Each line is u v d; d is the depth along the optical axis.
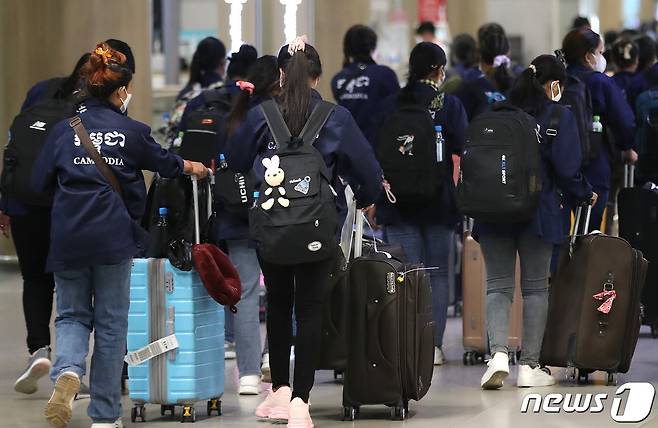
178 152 20.98
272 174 15.72
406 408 17.58
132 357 17.27
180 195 17.48
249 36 38.41
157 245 17.48
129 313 17.34
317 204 15.62
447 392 19.44
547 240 19.28
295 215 15.56
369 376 17.09
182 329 17.25
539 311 19.59
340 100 25.89
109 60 16.19
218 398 17.94
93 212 15.74
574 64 22.83
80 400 19.25
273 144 16.30
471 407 18.19
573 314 19.30
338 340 18.48
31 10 34.31
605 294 19.11
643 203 22.55
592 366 19.25
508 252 19.56
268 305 16.98
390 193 19.89
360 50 26.02
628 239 22.78
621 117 22.39
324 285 16.12
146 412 18.19
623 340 19.30
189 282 17.22
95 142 15.92
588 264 19.19
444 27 47.41
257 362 19.61
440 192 21.22
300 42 16.56
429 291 17.80
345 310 17.22
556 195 19.44
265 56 19.03
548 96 19.81
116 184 15.93
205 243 17.42
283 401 17.17
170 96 44.06
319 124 16.19
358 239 17.38
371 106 25.61
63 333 16.05
